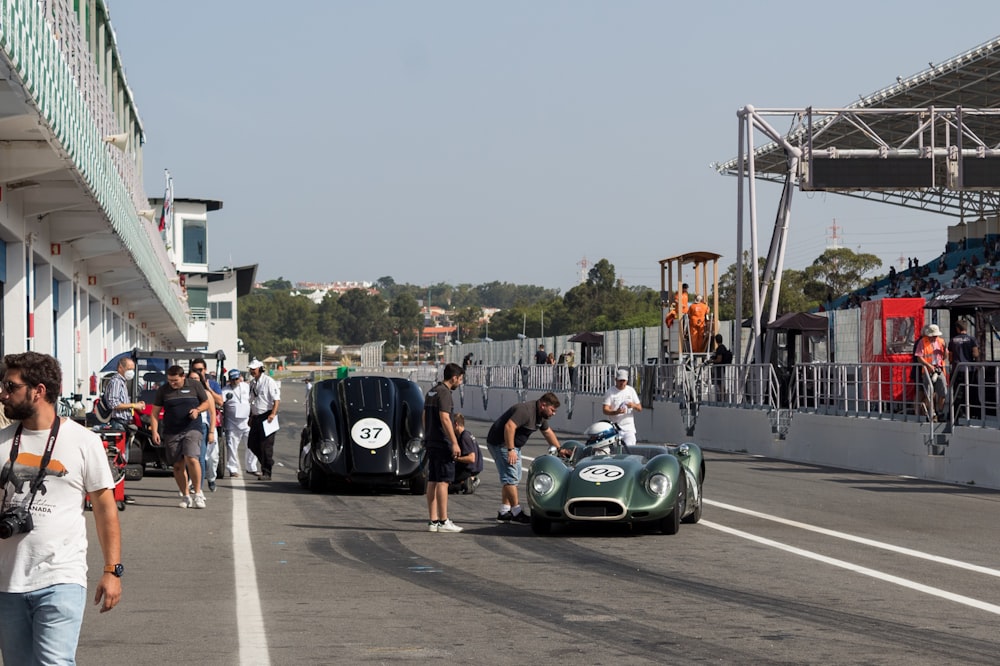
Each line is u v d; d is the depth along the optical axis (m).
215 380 37.00
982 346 40.06
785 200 55.25
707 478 33.91
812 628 13.20
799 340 53.06
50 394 8.51
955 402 33.16
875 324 45.19
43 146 30.17
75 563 8.36
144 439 33.72
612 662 11.53
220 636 12.71
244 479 34.81
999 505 26.89
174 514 24.94
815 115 54.06
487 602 14.84
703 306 60.41
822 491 30.09
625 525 22.69
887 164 53.09
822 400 42.44
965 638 12.66
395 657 11.73
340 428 29.64
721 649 12.10
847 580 16.66
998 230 88.81
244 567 17.73
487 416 84.75
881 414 37.25
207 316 152.88
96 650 12.00
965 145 73.19
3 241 37.53
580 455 23.45
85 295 57.66
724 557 18.97
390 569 17.62
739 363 53.84
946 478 32.94
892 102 67.06
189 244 146.50
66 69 28.61
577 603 14.78
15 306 38.09
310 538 21.22
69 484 8.41
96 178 35.59
